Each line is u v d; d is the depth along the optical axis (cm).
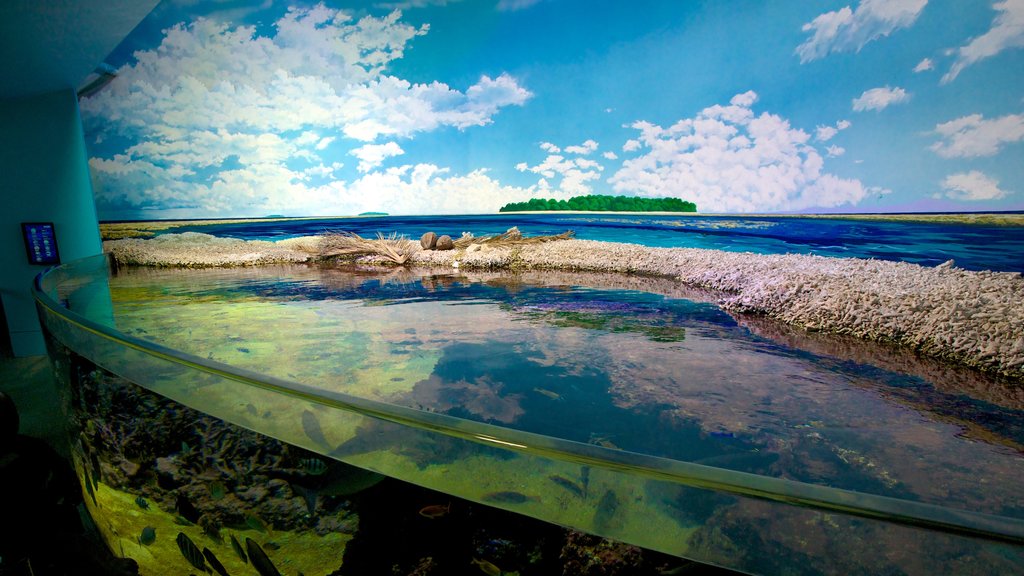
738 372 184
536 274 448
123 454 129
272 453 100
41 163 536
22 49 431
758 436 133
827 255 341
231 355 219
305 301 346
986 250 261
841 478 111
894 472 114
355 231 679
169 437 115
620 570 74
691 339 233
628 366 193
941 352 202
